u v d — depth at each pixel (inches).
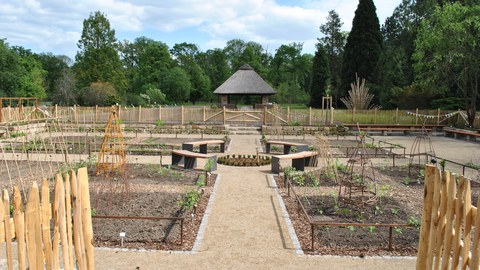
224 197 420.2
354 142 919.7
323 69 2130.9
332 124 1147.9
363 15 1828.2
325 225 304.0
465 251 137.3
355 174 535.8
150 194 414.9
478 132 1035.9
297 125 1141.7
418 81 1408.7
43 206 155.9
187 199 393.1
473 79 1206.9
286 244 294.8
